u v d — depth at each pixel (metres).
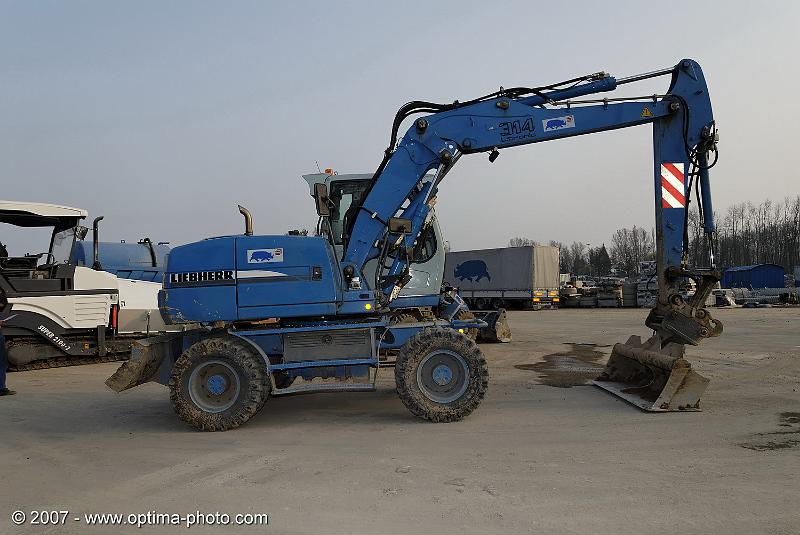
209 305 6.58
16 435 6.42
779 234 65.19
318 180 8.28
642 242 90.19
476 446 5.53
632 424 6.25
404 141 7.37
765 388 8.23
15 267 11.31
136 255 15.16
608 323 21.94
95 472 5.04
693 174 7.42
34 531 3.85
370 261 7.49
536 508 3.98
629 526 3.66
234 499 4.31
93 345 11.87
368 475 4.75
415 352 6.48
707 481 4.44
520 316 27.70
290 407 7.64
